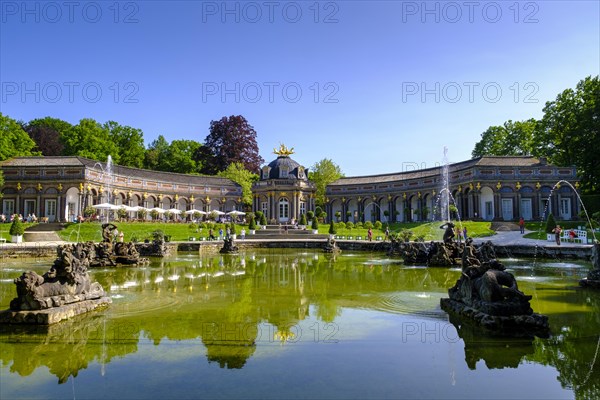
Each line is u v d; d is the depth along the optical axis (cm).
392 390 641
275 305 1255
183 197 6894
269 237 4912
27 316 1013
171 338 909
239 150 8881
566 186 5441
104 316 1112
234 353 812
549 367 736
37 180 5394
